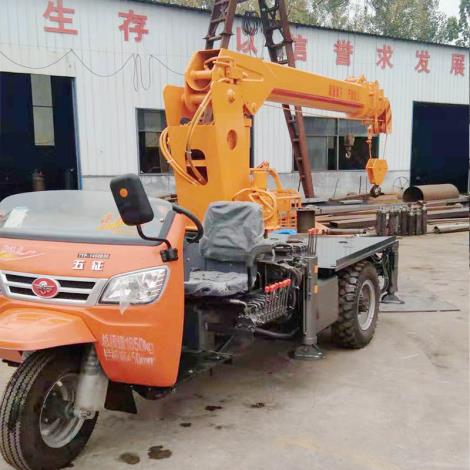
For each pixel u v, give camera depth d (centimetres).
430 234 1184
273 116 1536
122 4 1241
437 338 526
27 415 282
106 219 322
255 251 389
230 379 433
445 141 2394
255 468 304
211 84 541
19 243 321
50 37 1165
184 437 341
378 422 358
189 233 419
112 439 340
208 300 367
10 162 1614
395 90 1762
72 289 295
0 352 330
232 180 561
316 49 1570
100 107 1251
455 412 372
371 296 522
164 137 569
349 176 1736
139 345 294
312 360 455
